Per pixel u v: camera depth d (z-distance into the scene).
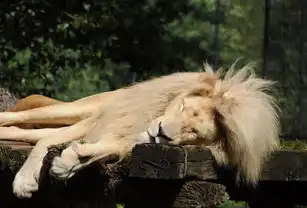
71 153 8.42
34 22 16.00
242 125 8.38
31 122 10.50
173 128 8.34
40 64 16.44
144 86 9.66
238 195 8.99
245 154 8.36
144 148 7.83
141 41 16.42
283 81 18.22
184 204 7.87
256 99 8.77
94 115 10.16
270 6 18.34
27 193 8.98
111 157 8.69
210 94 8.88
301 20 18.50
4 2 16.09
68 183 8.78
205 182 7.89
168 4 16.36
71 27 15.91
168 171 7.72
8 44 16.42
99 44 16.05
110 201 8.82
